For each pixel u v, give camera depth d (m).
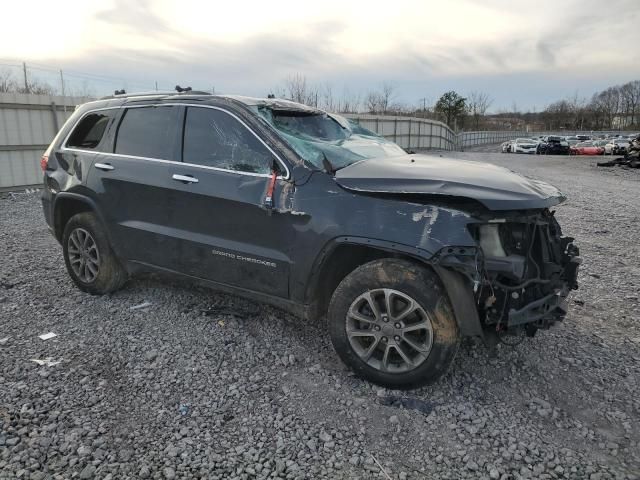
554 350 3.92
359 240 3.22
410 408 3.12
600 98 119.56
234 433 2.85
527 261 3.24
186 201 3.99
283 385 3.35
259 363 3.65
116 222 4.48
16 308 4.56
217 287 4.04
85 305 4.64
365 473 2.57
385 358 3.28
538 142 46.44
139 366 3.57
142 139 4.37
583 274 5.90
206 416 3.00
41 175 13.12
